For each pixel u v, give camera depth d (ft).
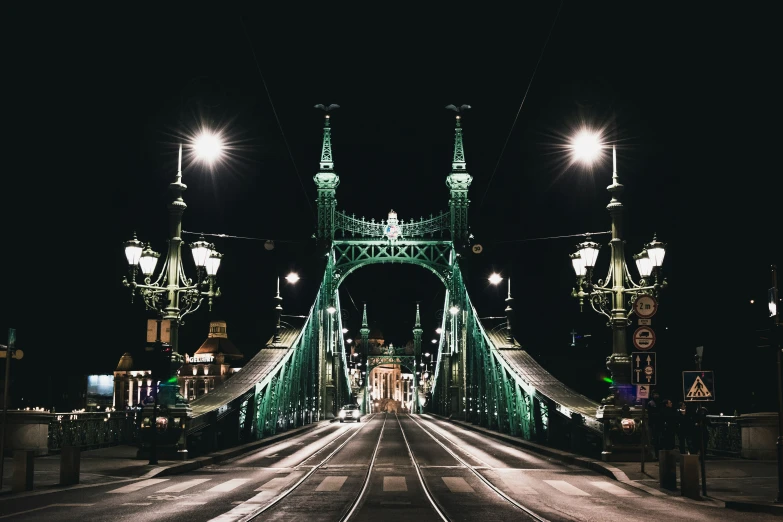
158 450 80.18
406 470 77.15
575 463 84.69
